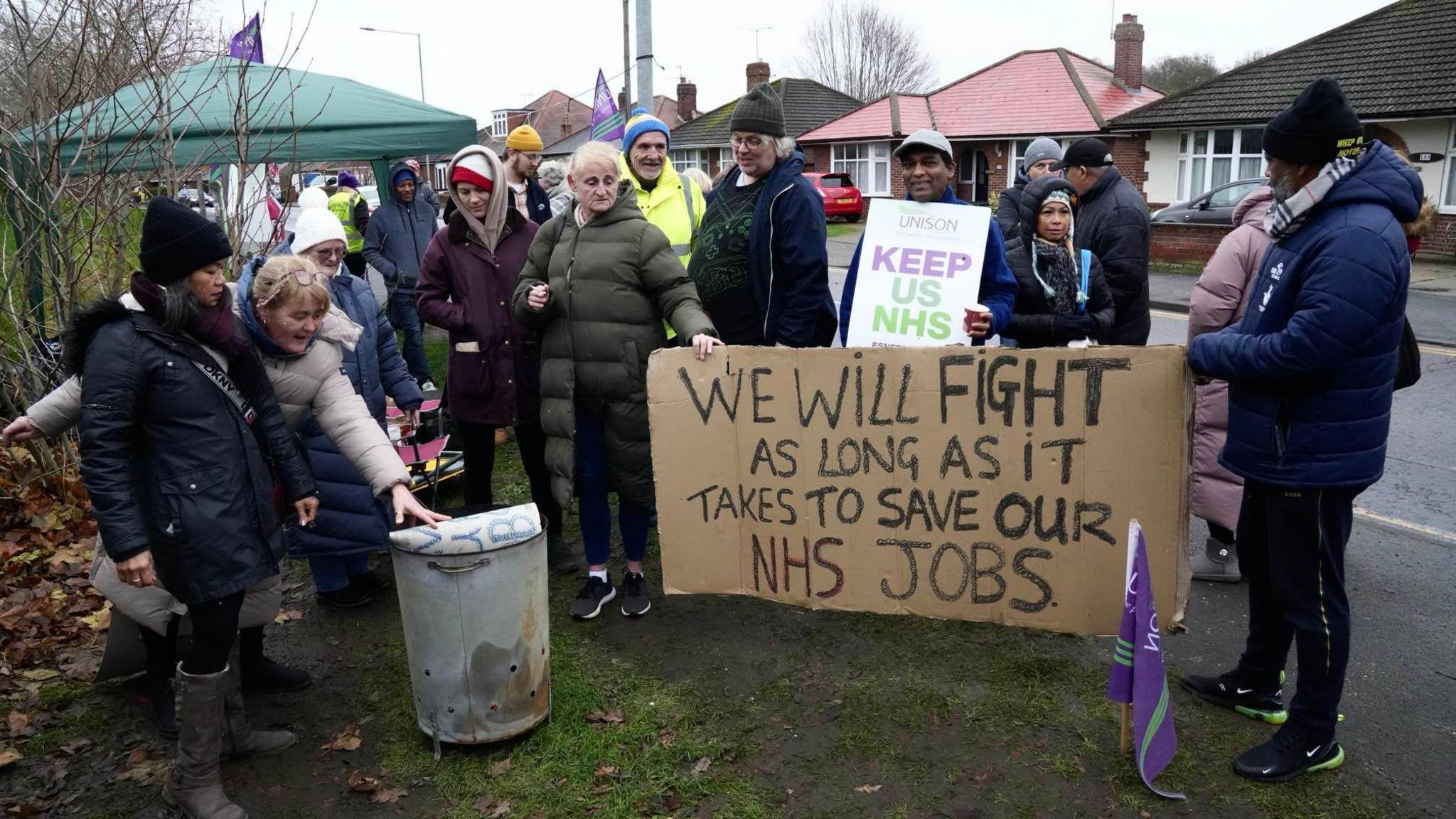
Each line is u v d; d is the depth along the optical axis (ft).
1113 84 99.55
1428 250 57.26
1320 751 9.23
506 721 9.96
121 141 17.92
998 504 10.49
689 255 14.88
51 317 17.16
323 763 10.06
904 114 102.42
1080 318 13.38
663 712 10.68
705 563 11.75
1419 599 13.30
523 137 20.42
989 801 9.11
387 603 13.85
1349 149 8.39
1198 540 15.64
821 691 11.06
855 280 12.89
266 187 19.76
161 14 18.98
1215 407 13.39
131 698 11.51
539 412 14.21
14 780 9.95
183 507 8.60
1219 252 12.98
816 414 10.99
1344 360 8.23
